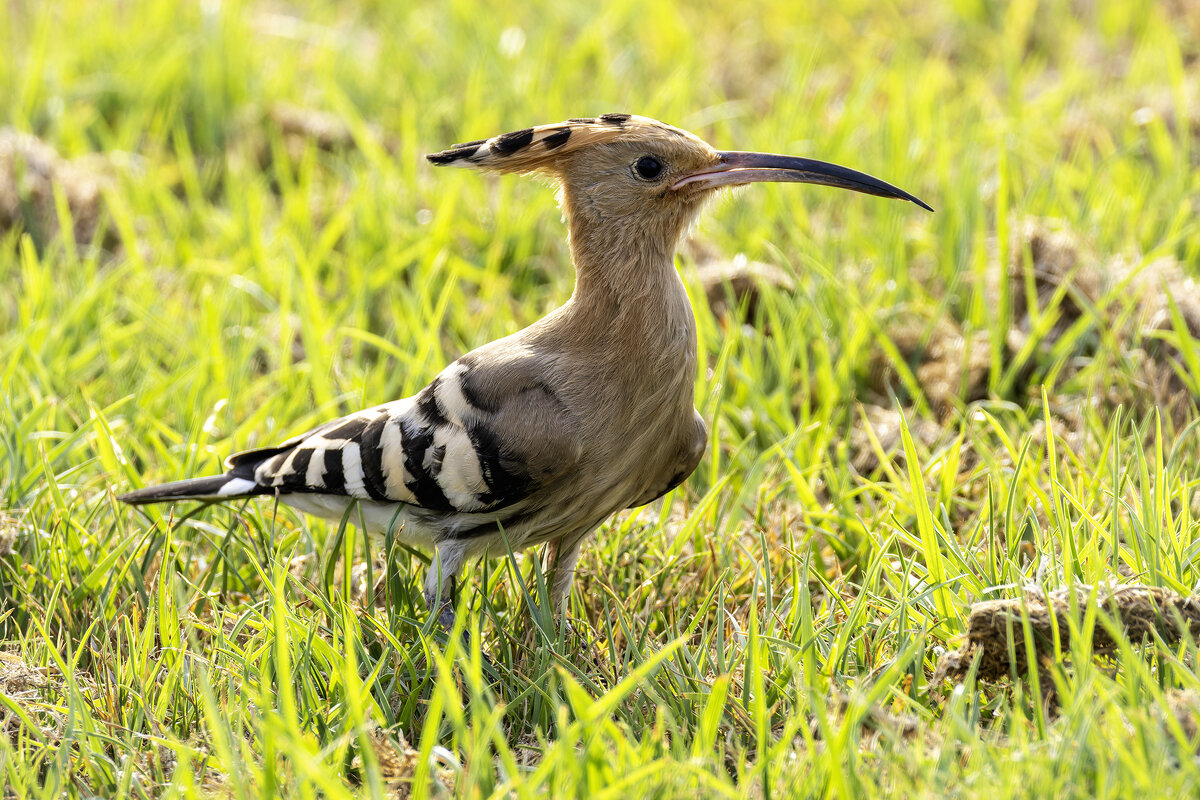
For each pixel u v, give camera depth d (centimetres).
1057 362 1111
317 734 709
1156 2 1994
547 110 1662
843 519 908
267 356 1269
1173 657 645
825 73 1867
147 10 1959
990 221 1381
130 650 783
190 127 1739
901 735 651
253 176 1592
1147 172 1415
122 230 1373
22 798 649
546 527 834
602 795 567
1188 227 1267
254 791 642
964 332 1188
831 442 1104
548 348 814
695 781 614
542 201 1420
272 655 747
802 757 626
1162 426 1018
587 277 817
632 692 738
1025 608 666
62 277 1316
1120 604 700
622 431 804
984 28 2002
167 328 1205
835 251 1330
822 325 1156
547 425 787
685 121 1631
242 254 1362
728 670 743
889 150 1471
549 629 786
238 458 895
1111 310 1180
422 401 827
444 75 1803
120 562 900
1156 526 761
